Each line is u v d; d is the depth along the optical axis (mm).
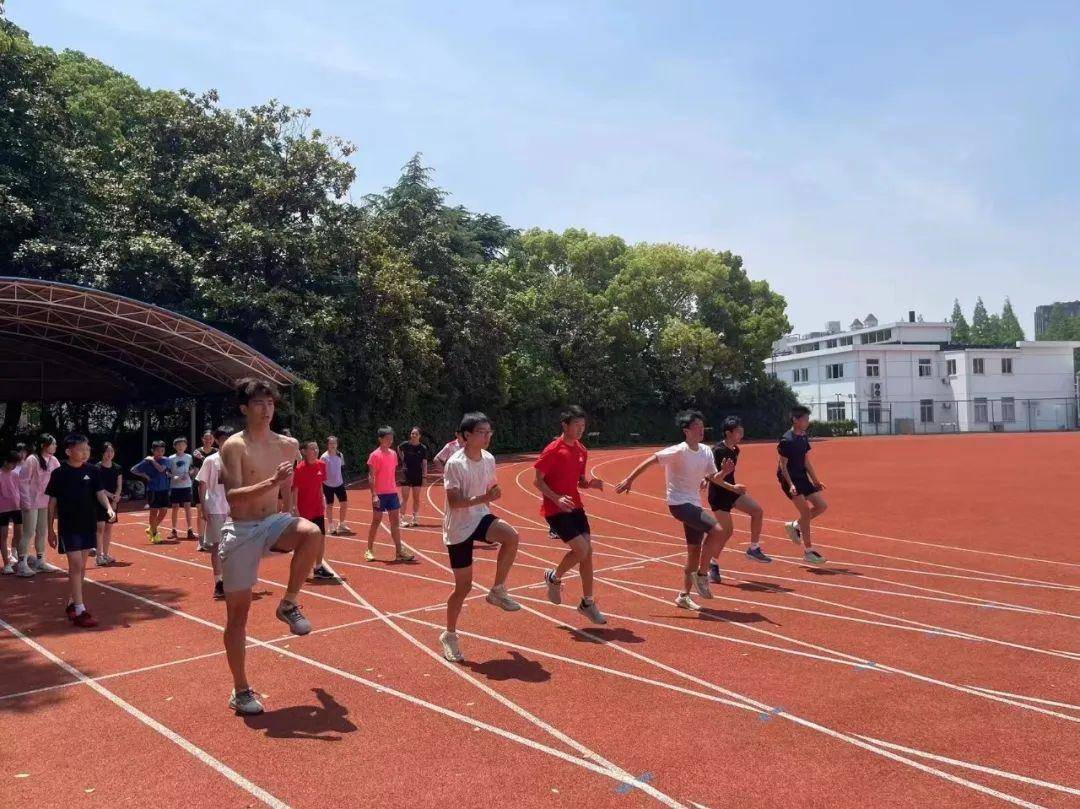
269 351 25219
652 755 4367
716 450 9102
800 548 11383
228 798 3959
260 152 27391
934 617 7332
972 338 120812
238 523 5078
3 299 15406
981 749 4391
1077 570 9523
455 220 45062
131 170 25938
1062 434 53000
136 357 21344
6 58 23031
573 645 6543
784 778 4066
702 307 57656
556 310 51781
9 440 23328
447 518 6305
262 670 6000
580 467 7168
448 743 4570
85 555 7691
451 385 37500
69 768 4340
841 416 64938
